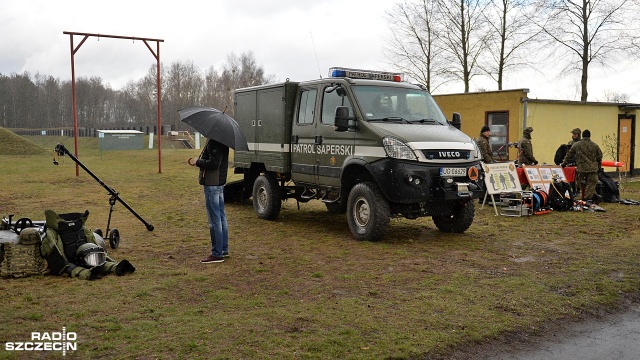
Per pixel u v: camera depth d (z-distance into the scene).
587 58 24.25
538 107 16.80
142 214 11.59
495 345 4.84
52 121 102.31
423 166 8.26
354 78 9.79
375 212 8.55
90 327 4.91
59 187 16.34
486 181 11.85
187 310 5.41
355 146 8.84
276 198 10.84
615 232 9.73
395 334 4.88
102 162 26.61
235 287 6.25
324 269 7.10
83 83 103.62
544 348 4.84
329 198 9.75
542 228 10.16
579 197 13.58
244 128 11.70
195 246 8.45
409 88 9.66
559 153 15.23
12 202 13.30
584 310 5.77
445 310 5.56
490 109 17.20
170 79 74.12
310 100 9.98
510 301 5.90
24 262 6.42
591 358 4.68
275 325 5.03
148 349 4.44
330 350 4.49
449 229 9.67
